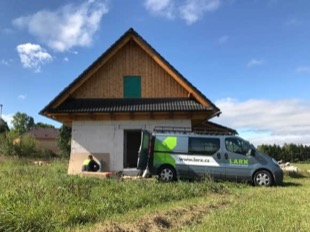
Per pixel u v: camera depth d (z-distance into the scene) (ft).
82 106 67.46
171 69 69.56
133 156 79.05
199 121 75.36
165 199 36.94
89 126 68.08
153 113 65.82
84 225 24.66
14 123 390.42
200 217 28.14
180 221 26.63
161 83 70.59
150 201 34.83
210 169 55.67
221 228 23.43
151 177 57.72
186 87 69.15
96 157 67.00
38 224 22.93
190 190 41.37
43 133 287.89
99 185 43.50
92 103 68.80
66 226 24.09
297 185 56.34
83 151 67.41
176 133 57.41
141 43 70.54
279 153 193.16
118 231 23.12
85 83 70.90
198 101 68.28
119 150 67.00
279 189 47.93
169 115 66.80
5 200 27.96
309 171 91.09
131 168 66.39
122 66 71.20
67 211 26.40
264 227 23.59
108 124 67.87
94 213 27.63
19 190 32.19
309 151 195.93
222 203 35.12
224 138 56.44
